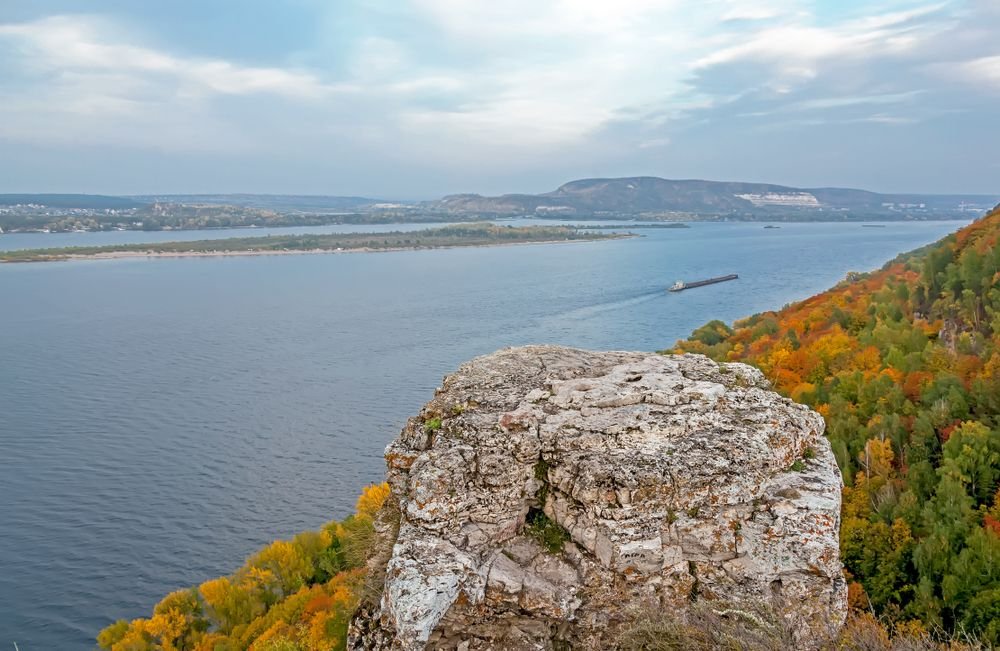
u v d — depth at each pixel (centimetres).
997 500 3306
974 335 5478
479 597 1185
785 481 1301
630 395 1438
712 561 1214
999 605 2497
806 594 1188
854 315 7231
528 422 1349
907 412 4528
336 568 3797
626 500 1203
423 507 1228
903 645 1164
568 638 1196
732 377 1608
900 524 3170
